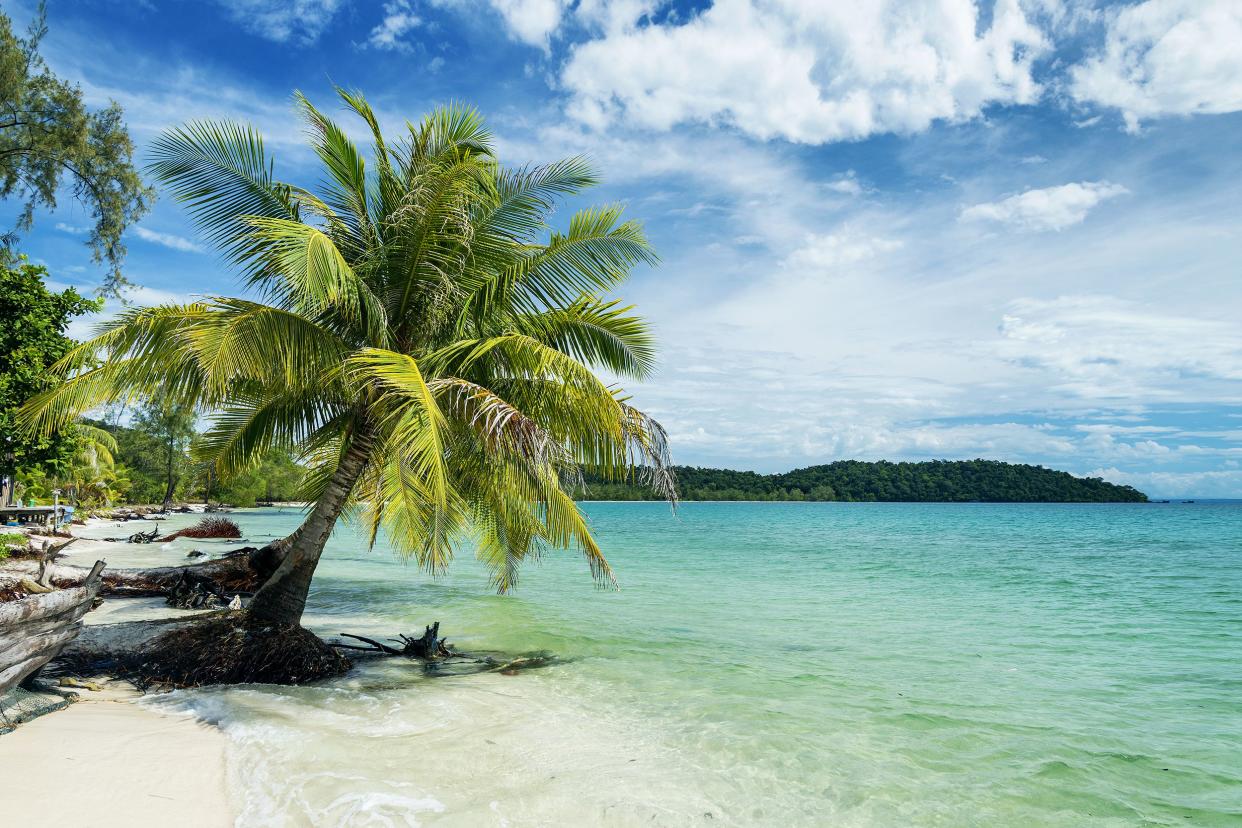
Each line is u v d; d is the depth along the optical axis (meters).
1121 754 6.50
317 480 12.16
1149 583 21.12
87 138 19.17
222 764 5.28
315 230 7.65
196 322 7.84
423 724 6.69
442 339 9.55
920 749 6.57
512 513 10.36
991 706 8.02
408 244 9.06
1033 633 12.84
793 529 57.84
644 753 6.21
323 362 8.49
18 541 18.23
